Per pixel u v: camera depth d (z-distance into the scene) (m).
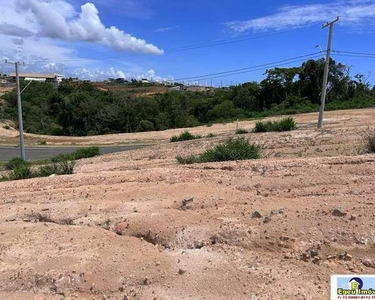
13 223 4.97
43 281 3.40
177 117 65.81
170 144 25.91
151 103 70.69
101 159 20.27
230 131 35.16
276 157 11.29
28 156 33.00
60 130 67.81
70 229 4.54
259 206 4.71
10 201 6.41
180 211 4.76
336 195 5.12
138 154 20.38
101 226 4.66
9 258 3.84
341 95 61.28
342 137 15.81
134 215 4.75
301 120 35.94
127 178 7.55
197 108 72.12
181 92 87.19
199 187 5.98
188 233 4.08
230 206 4.86
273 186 5.80
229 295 3.05
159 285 3.24
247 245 3.78
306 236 3.81
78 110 68.94
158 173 7.85
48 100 73.31
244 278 3.25
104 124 68.94
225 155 10.76
